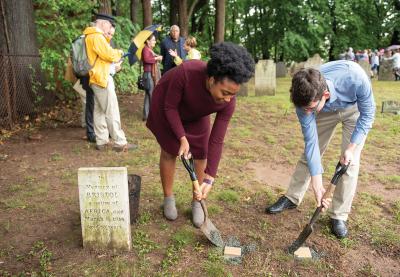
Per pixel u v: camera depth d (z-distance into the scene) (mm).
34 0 7824
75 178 4215
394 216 3387
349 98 2762
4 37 6816
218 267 2584
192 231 3078
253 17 26844
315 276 2561
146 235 2975
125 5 16719
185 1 14820
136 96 9758
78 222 3229
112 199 2674
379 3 27359
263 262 2693
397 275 2592
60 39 8484
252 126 6945
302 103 2373
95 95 4969
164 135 2930
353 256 2791
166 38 7129
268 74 10609
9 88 6535
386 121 7211
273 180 4277
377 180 4266
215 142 2803
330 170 4547
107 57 4809
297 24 23969
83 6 8352
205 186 2836
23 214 3367
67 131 6285
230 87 2316
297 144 5703
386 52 19094
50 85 7637
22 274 2535
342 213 3061
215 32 13492
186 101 2693
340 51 26453
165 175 3174
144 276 2520
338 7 24172
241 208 3521
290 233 3086
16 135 6008
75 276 2518
